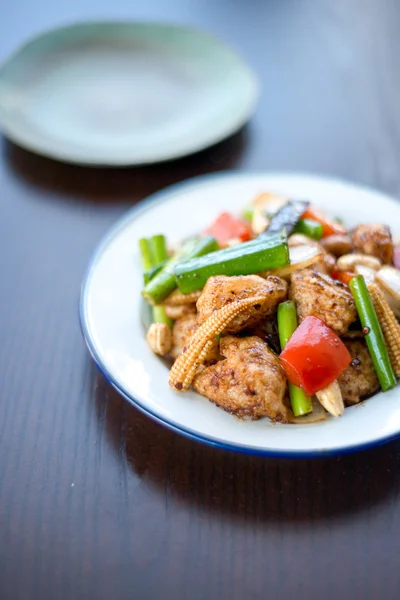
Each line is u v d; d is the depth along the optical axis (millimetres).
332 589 335
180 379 384
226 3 774
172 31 660
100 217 535
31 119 588
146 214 491
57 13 743
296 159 583
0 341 447
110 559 345
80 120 596
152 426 399
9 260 502
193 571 341
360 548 347
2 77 619
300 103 641
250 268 414
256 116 628
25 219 533
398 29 735
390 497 365
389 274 425
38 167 578
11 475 378
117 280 447
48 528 356
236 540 350
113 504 365
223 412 378
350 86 659
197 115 603
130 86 634
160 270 444
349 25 743
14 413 407
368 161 582
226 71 632
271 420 373
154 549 348
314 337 383
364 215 493
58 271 495
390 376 390
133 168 576
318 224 455
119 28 665
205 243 447
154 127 591
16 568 343
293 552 346
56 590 336
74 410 408
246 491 368
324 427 368
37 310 468
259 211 479
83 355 440
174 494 368
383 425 367
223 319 382
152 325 415
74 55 654
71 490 371
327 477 373
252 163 581
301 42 714
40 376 427
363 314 397
